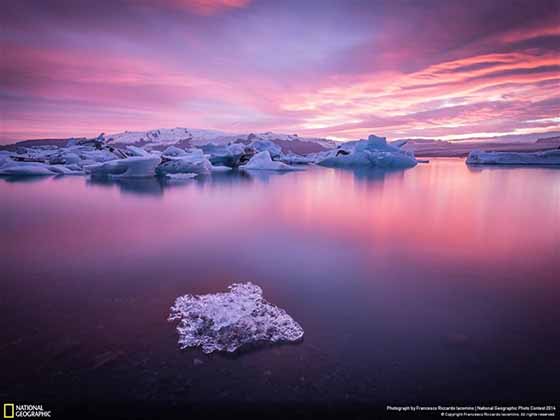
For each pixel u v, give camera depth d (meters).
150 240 5.65
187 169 23.02
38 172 21.81
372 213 8.33
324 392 2.12
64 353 2.45
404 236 5.99
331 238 5.86
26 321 2.90
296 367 2.35
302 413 1.95
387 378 2.25
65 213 8.23
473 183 17.06
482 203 10.10
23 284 3.73
